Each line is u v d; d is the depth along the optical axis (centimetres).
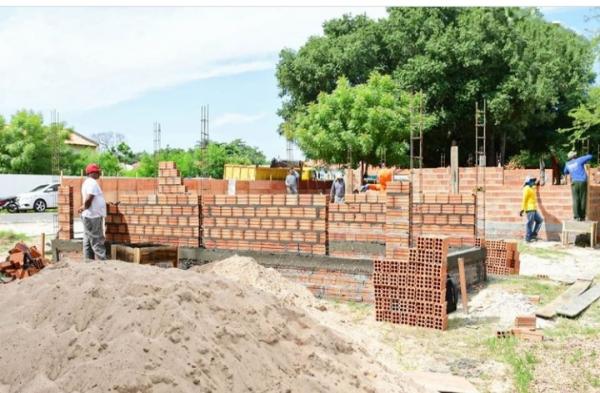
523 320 736
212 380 381
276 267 938
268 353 440
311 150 3134
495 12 3528
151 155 4212
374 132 2942
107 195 2267
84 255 980
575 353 644
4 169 4009
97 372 359
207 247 1006
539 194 1661
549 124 4131
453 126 3638
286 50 4056
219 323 441
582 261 1317
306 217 928
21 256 920
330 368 465
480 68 3472
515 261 1129
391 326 757
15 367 394
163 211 1036
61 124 4266
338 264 885
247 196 970
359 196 908
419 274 754
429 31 3641
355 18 4062
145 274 493
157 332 402
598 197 1719
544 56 3488
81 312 431
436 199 1040
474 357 642
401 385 507
